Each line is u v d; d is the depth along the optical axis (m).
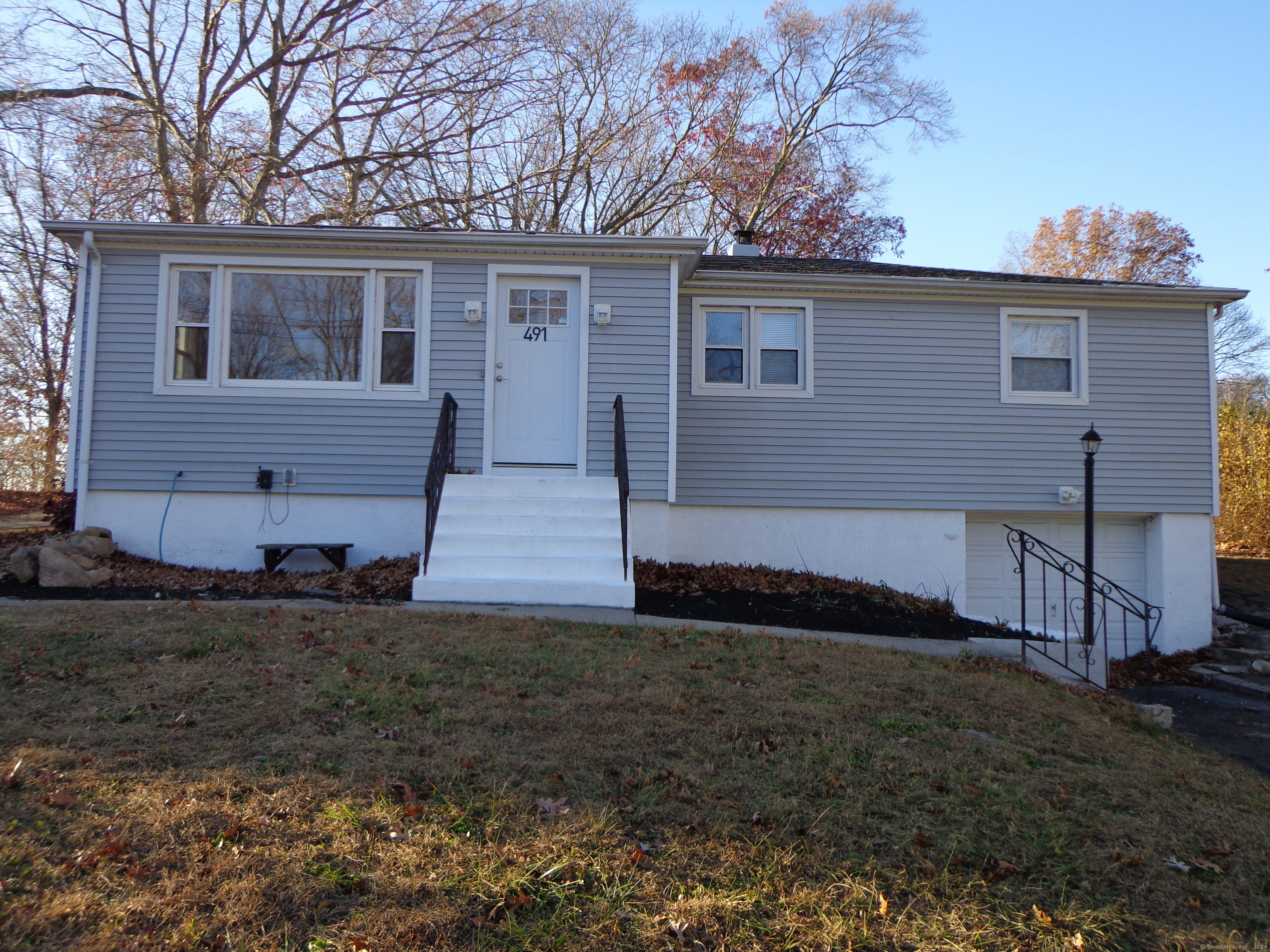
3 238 19.77
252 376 10.21
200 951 2.79
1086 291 12.00
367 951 2.81
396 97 19.80
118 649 5.81
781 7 26.58
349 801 3.76
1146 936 3.30
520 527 9.07
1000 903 3.43
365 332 10.23
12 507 20.95
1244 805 4.80
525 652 6.34
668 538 10.62
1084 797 4.57
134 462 10.02
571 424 10.39
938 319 12.20
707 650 6.85
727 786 4.22
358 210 19.83
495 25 19.33
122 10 17.23
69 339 22.20
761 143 26.81
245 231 9.84
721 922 3.13
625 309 10.44
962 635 9.22
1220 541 20.53
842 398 12.09
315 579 9.31
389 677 5.51
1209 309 12.43
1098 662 8.17
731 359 12.16
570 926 3.04
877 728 5.27
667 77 25.14
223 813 3.60
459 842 3.49
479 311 10.28
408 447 10.25
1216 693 9.85
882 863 3.61
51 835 3.37
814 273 12.68
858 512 12.10
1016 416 12.20
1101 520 12.62
